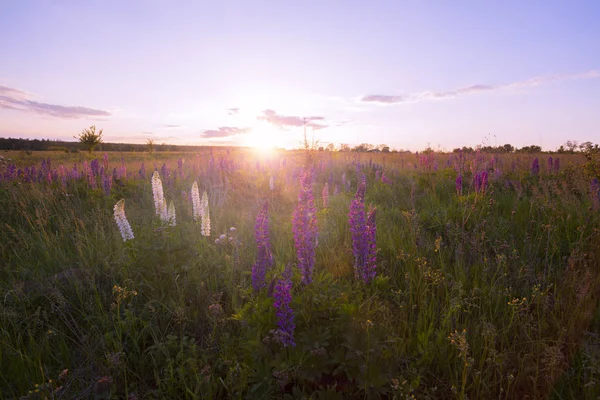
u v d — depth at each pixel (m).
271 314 3.06
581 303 3.53
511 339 3.41
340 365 2.78
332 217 6.38
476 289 3.74
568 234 5.37
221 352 3.12
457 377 2.93
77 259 4.98
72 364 3.24
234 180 9.98
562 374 2.88
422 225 5.86
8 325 3.65
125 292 3.53
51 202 7.95
